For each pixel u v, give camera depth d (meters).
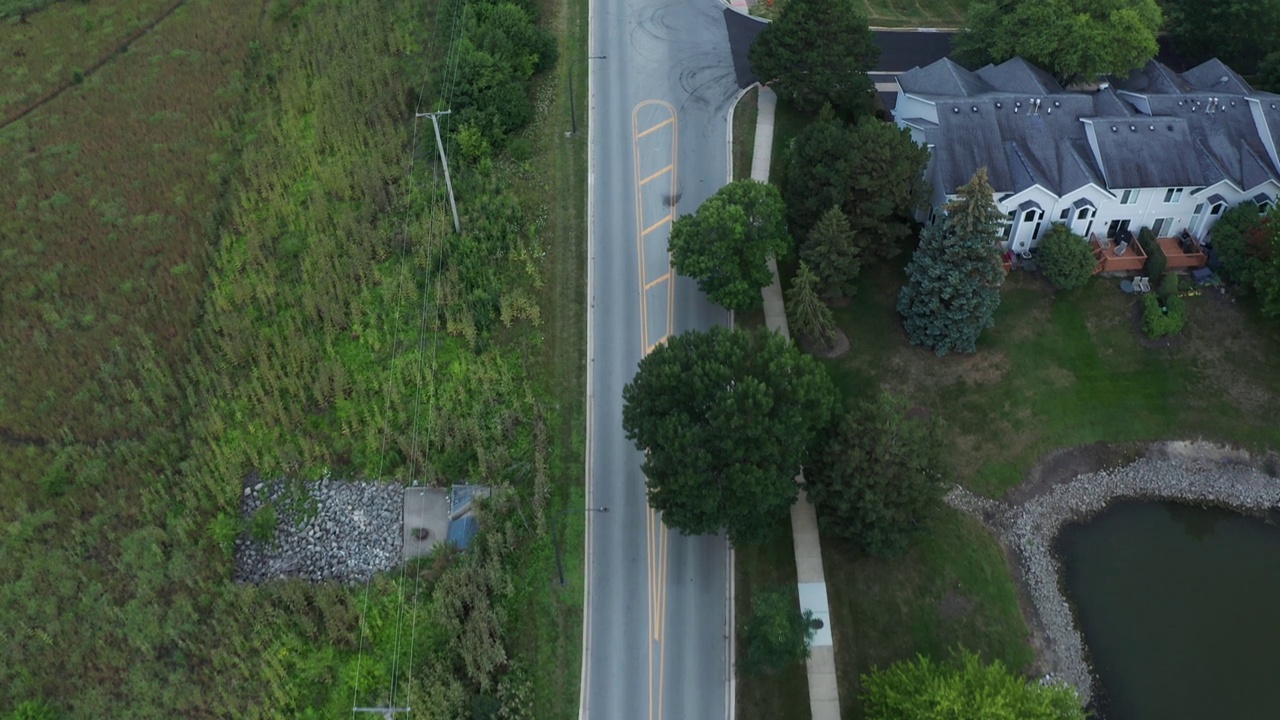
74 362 63.53
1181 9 81.75
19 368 63.47
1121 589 55.91
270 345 63.50
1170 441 62.06
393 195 71.06
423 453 57.44
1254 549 58.00
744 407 47.44
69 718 47.66
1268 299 62.00
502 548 52.69
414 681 47.47
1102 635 53.78
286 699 47.44
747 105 79.31
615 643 50.84
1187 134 66.94
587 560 53.75
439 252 67.00
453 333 63.03
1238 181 67.12
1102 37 71.00
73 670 49.38
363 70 81.25
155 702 48.16
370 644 49.56
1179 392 63.38
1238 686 51.69
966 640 51.94
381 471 56.91
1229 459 61.50
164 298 67.25
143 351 63.69
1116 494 60.34
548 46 82.50
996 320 65.44
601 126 77.56
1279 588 56.28
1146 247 67.94
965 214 58.06
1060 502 59.72
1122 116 68.19
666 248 68.88
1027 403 62.38
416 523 54.38
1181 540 58.44
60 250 71.12
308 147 75.75
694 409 49.75
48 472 56.91
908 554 54.41
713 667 50.06
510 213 69.31
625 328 64.31
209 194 74.62
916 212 69.69
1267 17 76.75
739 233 59.91
